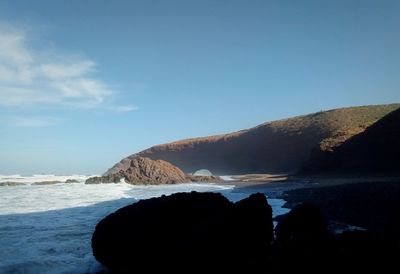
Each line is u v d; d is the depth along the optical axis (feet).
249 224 30.48
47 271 33.83
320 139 244.22
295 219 32.68
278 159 276.00
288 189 116.16
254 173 282.36
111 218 34.96
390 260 25.93
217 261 28.55
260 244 30.53
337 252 27.58
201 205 36.24
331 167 173.99
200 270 28.40
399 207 55.88
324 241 29.81
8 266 34.71
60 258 37.52
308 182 139.33
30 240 45.70
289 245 30.04
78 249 41.37
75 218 62.80
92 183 167.02
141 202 36.99
